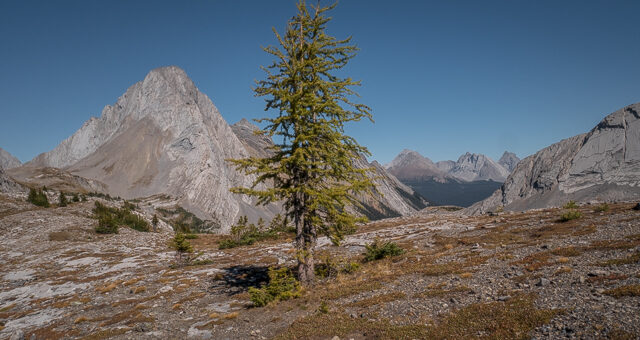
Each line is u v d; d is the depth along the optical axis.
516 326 8.73
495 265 15.30
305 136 15.92
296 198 17.48
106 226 55.00
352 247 29.36
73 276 28.03
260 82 17.34
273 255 30.92
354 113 17.77
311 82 16.56
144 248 42.28
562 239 18.38
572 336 7.73
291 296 15.77
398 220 54.31
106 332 13.70
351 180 16.95
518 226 26.53
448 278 14.68
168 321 14.99
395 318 11.15
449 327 9.61
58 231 50.03
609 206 30.25
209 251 38.88
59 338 13.95
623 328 7.40
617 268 11.38
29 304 21.09
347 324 11.30
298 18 17.80
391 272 17.69
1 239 46.19
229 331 12.94
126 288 22.70
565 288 10.54
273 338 11.60
